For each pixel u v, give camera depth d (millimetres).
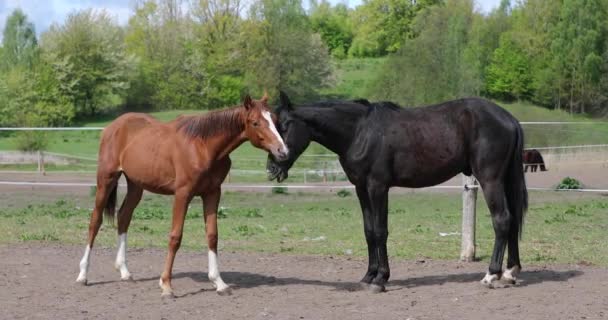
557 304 6871
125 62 61719
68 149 42406
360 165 7691
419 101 45938
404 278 8531
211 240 7656
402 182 7773
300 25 66688
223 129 7395
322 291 7773
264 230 13133
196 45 68688
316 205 18812
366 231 7863
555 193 20906
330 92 67875
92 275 8672
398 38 96625
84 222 14141
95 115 62062
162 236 12344
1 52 64250
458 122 7633
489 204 7559
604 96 55375
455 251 10555
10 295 7582
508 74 58375
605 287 7648
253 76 62719
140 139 7840
